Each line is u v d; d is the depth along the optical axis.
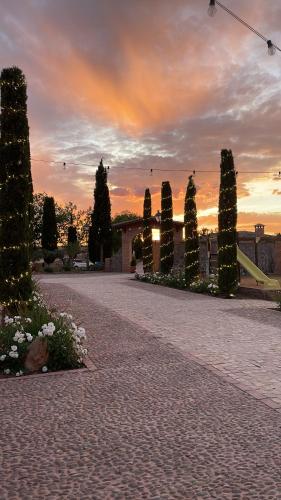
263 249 30.48
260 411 4.62
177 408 4.74
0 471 3.39
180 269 22.66
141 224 37.84
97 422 4.38
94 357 7.16
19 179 9.43
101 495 3.04
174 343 8.12
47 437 4.03
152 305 13.70
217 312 12.12
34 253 41.28
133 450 3.72
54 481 3.23
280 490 3.07
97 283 23.31
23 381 5.93
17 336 6.55
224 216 16.69
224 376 5.95
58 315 8.06
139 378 5.94
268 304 14.05
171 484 3.17
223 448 3.73
